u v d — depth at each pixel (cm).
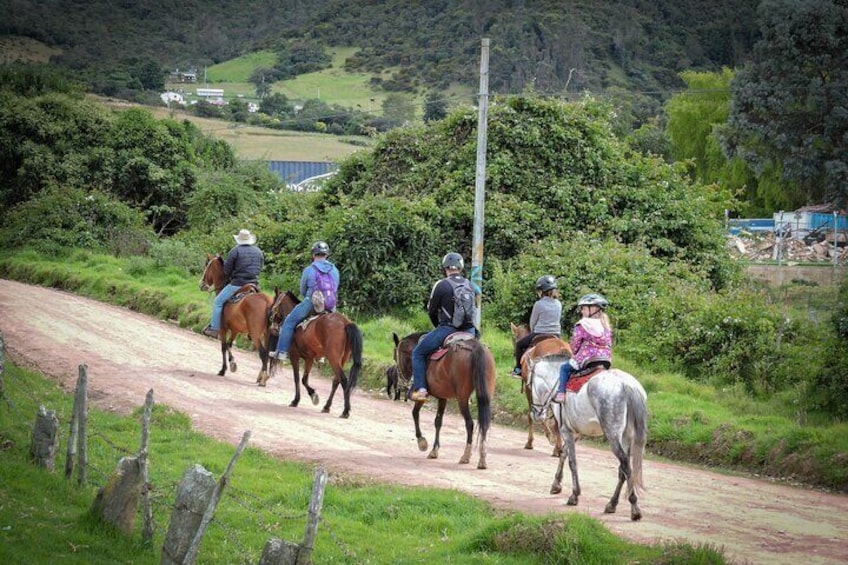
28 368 2092
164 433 1573
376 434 1714
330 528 1020
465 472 1433
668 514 1213
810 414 1786
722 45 12600
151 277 3641
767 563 1005
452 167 3122
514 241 2861
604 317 1234
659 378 2055
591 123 3156
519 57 11831
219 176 4609
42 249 4253
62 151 5000
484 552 1046
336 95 15300
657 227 2975
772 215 7069
